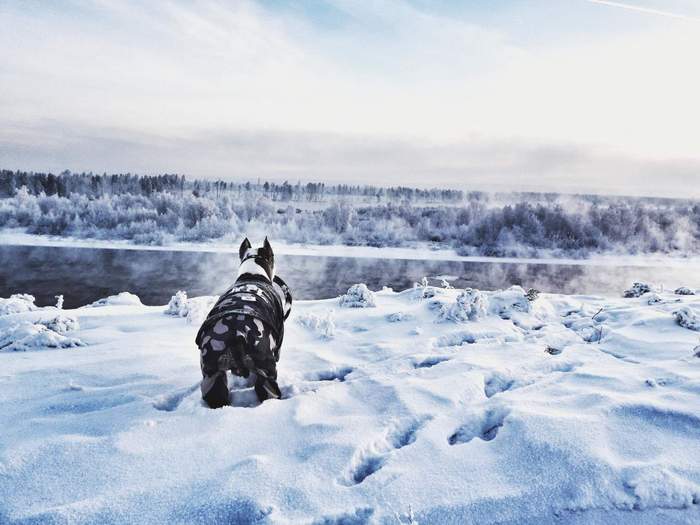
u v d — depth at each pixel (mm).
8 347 5422
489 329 6148
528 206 62781
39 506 2570
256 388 3900
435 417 3539
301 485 2684
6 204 63156
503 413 3580
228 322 3709
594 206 63531
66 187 69750
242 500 2549
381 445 3229
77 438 3205
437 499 2592
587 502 2607
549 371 4715
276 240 62656
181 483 2740
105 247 52781
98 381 4406
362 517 2496
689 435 3236
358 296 7926
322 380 4727
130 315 7277
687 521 2516
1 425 3520
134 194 67562
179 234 62281
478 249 58094
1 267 33906
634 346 5340
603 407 3500
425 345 5516
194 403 3848
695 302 7156
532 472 2814
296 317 6828
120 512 2504
